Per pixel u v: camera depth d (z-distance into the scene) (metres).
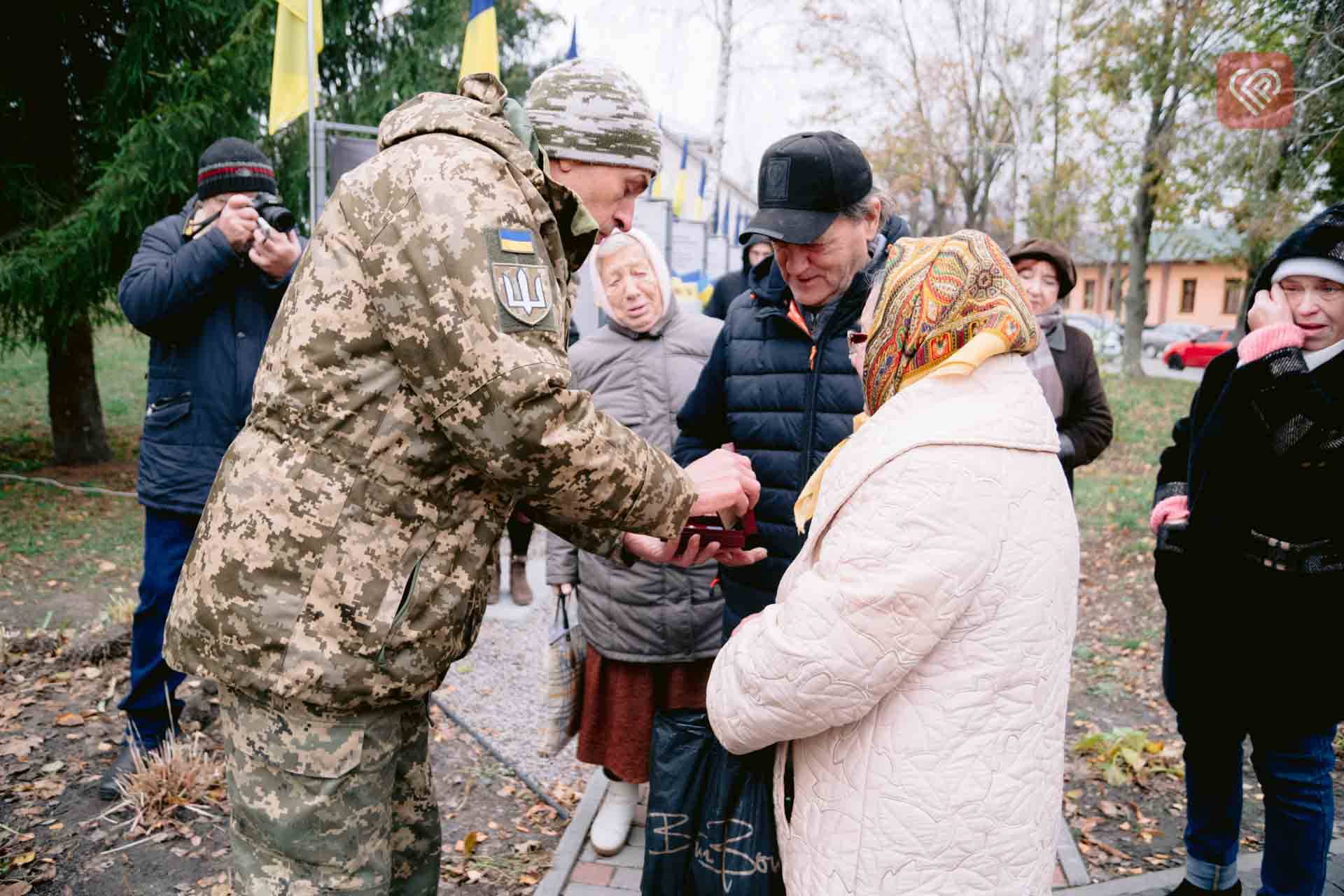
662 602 2.70
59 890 2.63
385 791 1.54
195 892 2.64
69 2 7.52
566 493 1.37
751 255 5.20
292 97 4.48
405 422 1.39
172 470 2.98
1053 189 20.08
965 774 1.29
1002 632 1.29
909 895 1.32
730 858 1.61
